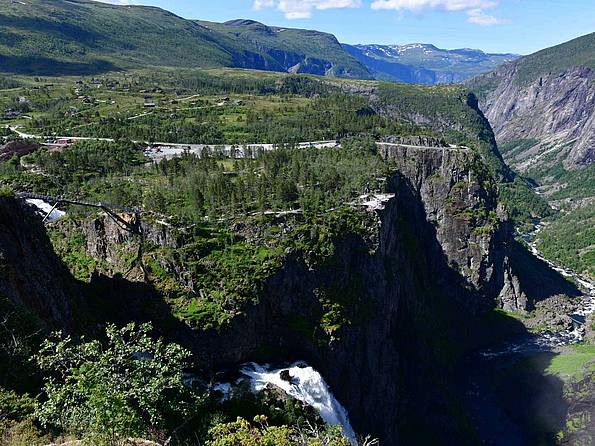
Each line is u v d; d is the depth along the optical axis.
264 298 88.56
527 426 120.56
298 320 93.06
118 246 92.25
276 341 91.38
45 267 68.25
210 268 87.81
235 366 84.19
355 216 108.56
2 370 44.81
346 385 97.25
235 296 84.62
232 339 82.88
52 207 100.00
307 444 35.38
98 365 33.78
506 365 143.75
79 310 72.44
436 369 129.12
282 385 80.62
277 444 33.78
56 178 110.75
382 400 107.56
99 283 88.81
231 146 153.00
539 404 124.94
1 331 49.31
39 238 70.31
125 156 132.62
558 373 133.12
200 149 149.12
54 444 34.44
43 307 63.44
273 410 72.19
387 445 105.50
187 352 38.09
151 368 36.31
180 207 99.06
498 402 131.12
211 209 98.81
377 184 129.00
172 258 87.38
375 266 107.75
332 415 84.88
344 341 95.94
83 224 96.38
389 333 116.50
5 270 59.44
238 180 113.00
